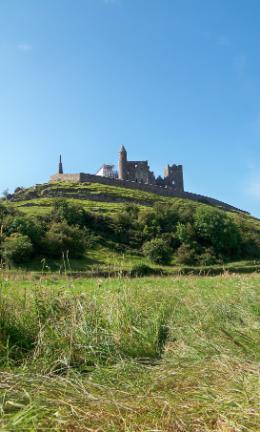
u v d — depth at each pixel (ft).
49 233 198.29
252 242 267.80
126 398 12.64
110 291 23.98
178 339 19.52
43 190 305.53
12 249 167.73
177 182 414.00
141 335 19.24
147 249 218.79
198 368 14.60
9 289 20.54
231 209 404.57
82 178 338.75
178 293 27.12
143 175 396.57
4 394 11.99
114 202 306.76
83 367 16.25
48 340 17.37
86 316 19.70
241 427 10.57
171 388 13.43
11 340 17.78
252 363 14.79
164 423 11.04
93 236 226.17
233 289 30.73
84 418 11.10
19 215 212.84
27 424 10.85
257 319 21.52
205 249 237.86
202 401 12.09
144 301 23.56
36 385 12.80
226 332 18.01
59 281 23.67
